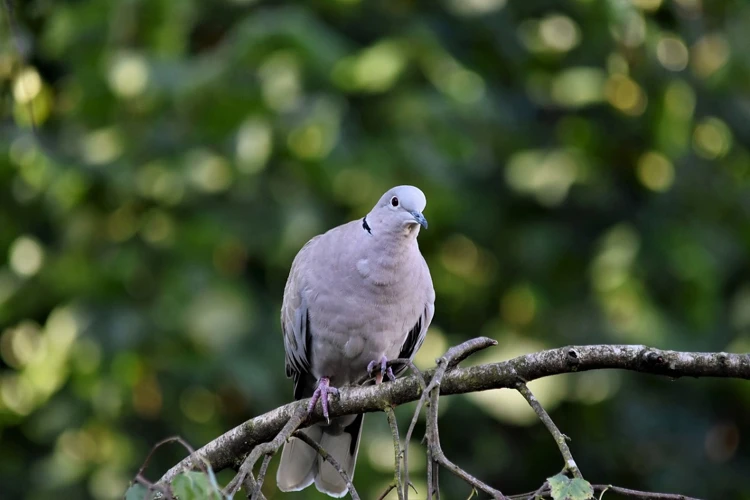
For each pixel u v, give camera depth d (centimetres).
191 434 1255
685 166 1429
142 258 1266
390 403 605
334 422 822
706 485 1373
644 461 1374
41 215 1320
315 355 830
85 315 1238
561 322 1334
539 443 1355
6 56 821
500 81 1413
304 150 1254
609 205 1411
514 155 1374
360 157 1265
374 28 1352
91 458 1227
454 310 1371
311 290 806
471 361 1323
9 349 1306
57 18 1211
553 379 1269
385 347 816
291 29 1229
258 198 1269
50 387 1223
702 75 1402
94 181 1261
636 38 1293
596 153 1417
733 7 1396
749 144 1459
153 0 1231
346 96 1293
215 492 436
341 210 1308
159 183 1261
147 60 1234
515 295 1366
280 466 818
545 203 1366
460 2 1340
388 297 794
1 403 1238
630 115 1388
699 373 528
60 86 1297
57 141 1293
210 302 1226
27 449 1291
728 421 1420
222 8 1341
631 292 1325
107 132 1280
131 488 446
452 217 1312
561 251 1371
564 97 1366
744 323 1373
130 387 1226
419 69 1304
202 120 1266
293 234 1241
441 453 504
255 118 1243
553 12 1390
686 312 1348
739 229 1426
